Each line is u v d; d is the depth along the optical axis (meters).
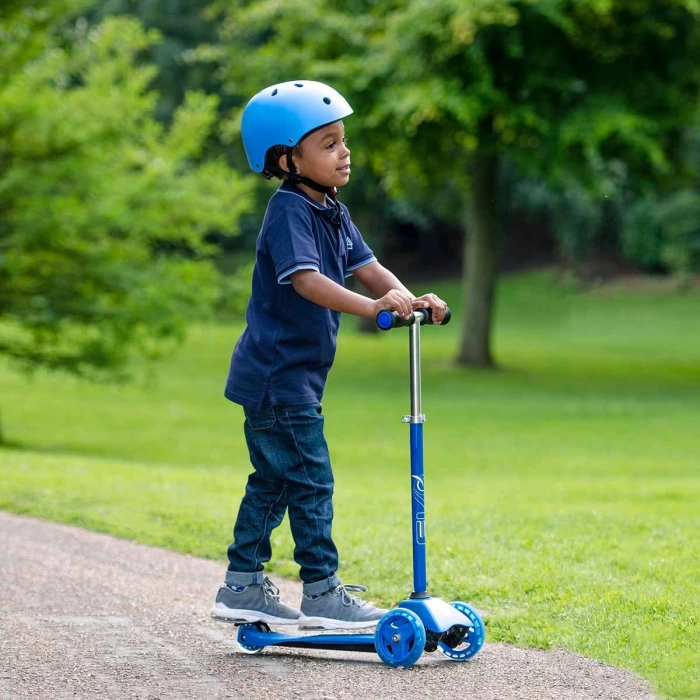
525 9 40.38
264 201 68.06
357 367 53.22
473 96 40.06
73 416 40.03
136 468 19.78
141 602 10.17
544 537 12.67
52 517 14.52
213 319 33.97
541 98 41.78
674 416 36.62
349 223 8.43
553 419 36.25
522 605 9.59
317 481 8.12
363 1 46.31
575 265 85.88
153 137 33.25
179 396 45.69
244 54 48.34
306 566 8.13
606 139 43.09
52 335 32.25
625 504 16.22
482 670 7.81
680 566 10.87
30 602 10.13
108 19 33.03
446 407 39.84
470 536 12.79
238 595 8.27
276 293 8.00
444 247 102.75
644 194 49.31
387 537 12.75
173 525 13.88
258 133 8.02
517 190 78.44
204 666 8.04
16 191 30.28
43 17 31.80
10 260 30.09
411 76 41.94
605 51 42.44
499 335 70.50
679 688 7.30
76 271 31.52
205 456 31.05
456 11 39.50
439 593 10.16
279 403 7.99
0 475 17.61
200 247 33.91
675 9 41.91
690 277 86.44
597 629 8.70
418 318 7.70
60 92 32.31
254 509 8.30
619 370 51.38
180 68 69.00
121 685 7.57
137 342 32.81
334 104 7.99
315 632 9.30
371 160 47.31
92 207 30.81
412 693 7.29
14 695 7.38
